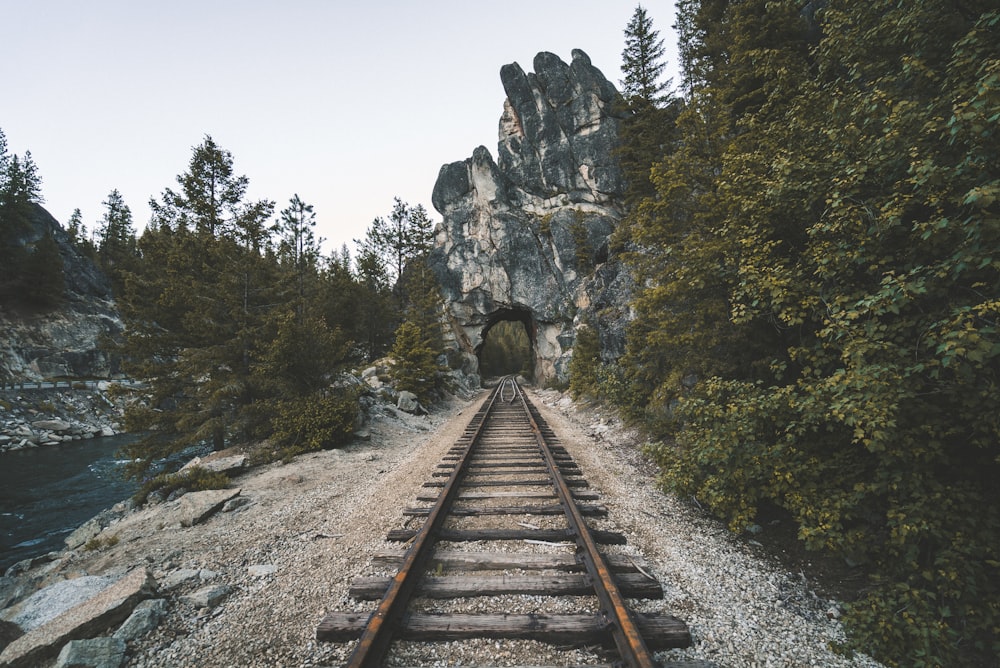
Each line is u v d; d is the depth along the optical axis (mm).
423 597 3658
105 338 13109
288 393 13195
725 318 6863
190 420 12383
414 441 13570
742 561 4664
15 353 32531
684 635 3051
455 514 5770
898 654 3211
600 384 17688
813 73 7484
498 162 57469
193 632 3578
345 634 3180
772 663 2994
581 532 4664
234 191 21578
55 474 15164
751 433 4797
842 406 3668
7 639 3631
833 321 4160
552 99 53125
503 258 50938
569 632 3047
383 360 30062
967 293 3543
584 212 47906
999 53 3410
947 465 3857
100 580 4676
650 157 24234
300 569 4555
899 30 4285
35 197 44688
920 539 3809
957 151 3564
